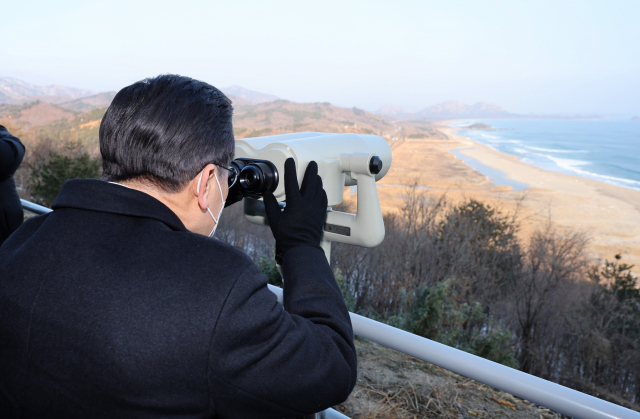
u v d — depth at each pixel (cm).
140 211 53
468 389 275
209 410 48
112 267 50
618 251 3331
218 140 56
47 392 48
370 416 244
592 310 1369
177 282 48
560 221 4059
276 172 79
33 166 1526
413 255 1439
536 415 251
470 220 1592
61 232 53
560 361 1427
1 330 51
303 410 52
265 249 1340
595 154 10594
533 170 7456
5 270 53
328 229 97
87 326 47
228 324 47
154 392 46
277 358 49
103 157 56
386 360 313
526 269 1481
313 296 62
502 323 1495
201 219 61
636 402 1282
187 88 56
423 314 678
